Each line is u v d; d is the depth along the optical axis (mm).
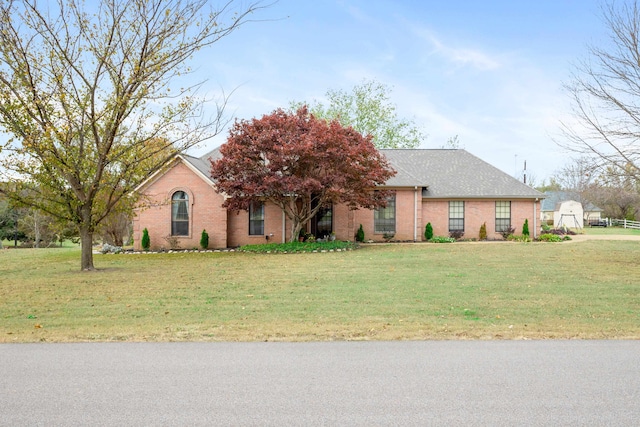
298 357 6469
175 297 11523
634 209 62188
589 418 4566
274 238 27453
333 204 27188
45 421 4523
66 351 6785
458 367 6027
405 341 7301
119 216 30047
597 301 10781
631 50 17312
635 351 6723
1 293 12227
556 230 38812
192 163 26438
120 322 8805
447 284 13148
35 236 49938
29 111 14727
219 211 26453
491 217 30531
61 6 15281
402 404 4891
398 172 30688
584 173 18188
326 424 4445
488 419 4547
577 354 6574
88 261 17094
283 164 22359
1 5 14445
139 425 4441
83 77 15617
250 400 5000
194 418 4582
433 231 30328
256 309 9977
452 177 31969
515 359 6348
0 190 15719
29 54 15055
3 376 5742
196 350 6824
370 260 19016
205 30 16016
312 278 14430
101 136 16750
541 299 11008
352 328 8148
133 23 15922
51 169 15727
